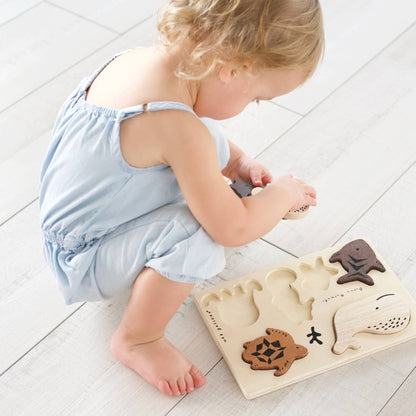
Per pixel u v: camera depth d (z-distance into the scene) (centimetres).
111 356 118
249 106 162
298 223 137
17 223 138
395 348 117
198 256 107
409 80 168
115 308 125
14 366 117
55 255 114
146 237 108
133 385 114
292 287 124
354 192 143
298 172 147
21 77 170
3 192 144
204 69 98
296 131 157
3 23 185
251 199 113
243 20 92
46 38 180
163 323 114
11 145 154
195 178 101
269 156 151
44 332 121
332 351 115
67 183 108
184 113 99
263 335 117
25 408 112
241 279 126
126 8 189
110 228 110
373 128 157
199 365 116
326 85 167
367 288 123
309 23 95
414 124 157
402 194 142
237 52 94
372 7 189
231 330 118
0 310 124
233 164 134
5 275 130
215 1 93
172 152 100
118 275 111
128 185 105
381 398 111
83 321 123
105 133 102
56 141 109
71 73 171
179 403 112
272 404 111
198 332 121
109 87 104
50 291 127
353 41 179
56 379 115
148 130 100
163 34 100
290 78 100
